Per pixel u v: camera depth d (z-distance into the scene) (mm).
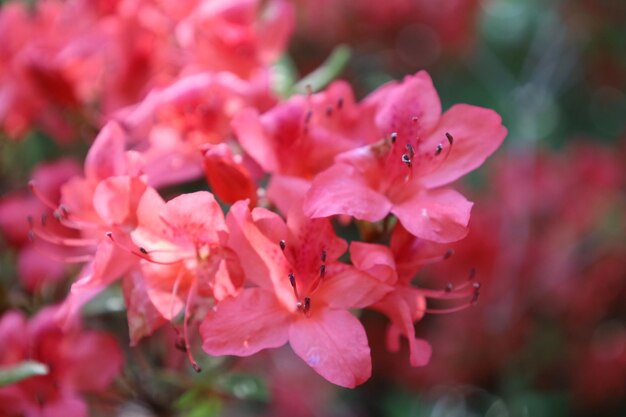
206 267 343
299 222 343
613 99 613
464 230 344
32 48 422
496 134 355
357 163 354
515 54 600
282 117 366
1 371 351
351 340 337
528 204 521
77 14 426
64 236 412
